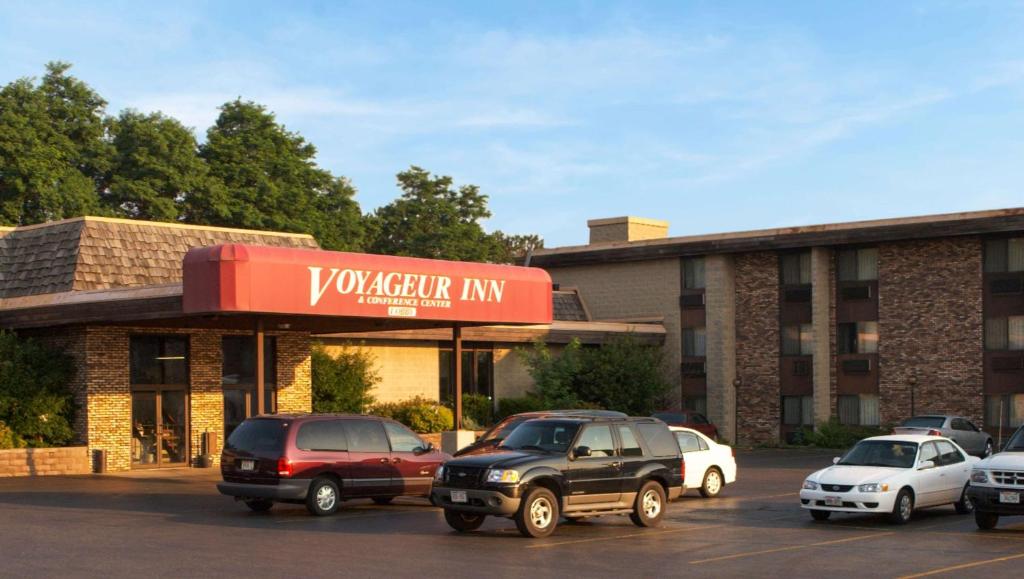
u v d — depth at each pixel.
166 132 61.50
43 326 33.72
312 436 23.00
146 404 34.91
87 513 23.06
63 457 32.72
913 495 22.00
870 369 49.97
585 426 20.66
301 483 22.61
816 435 50.09
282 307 27.38
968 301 47.62
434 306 30.72
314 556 17.17
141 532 20.02
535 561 16.84
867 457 23.09
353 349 43.34
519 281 33.06
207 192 61.44
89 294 32.28
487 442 24.77
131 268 35.53
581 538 19.59
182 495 26.95
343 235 69.88
